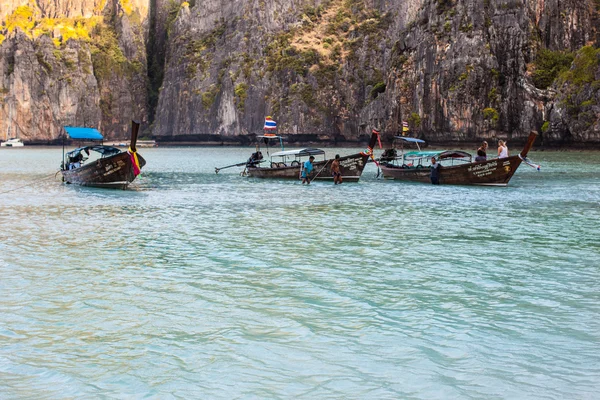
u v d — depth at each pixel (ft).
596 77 327.26
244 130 571.28
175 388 34.83
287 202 119.55
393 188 147.02
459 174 152.46
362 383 35.45
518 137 369.50
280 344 41.19
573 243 74.84
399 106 427.74
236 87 581.53
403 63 431.84
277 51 568.00
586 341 41.34
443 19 402.52
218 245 74.28
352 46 547.49
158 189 149.07
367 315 46.96
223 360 38.60
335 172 161.99
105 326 44.60
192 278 57.98
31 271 60.90
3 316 46.75
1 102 646.33
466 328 44.01
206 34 654.53
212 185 160.76
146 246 73.77
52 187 155.43
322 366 37.78
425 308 48.62
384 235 80.84
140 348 40.47
